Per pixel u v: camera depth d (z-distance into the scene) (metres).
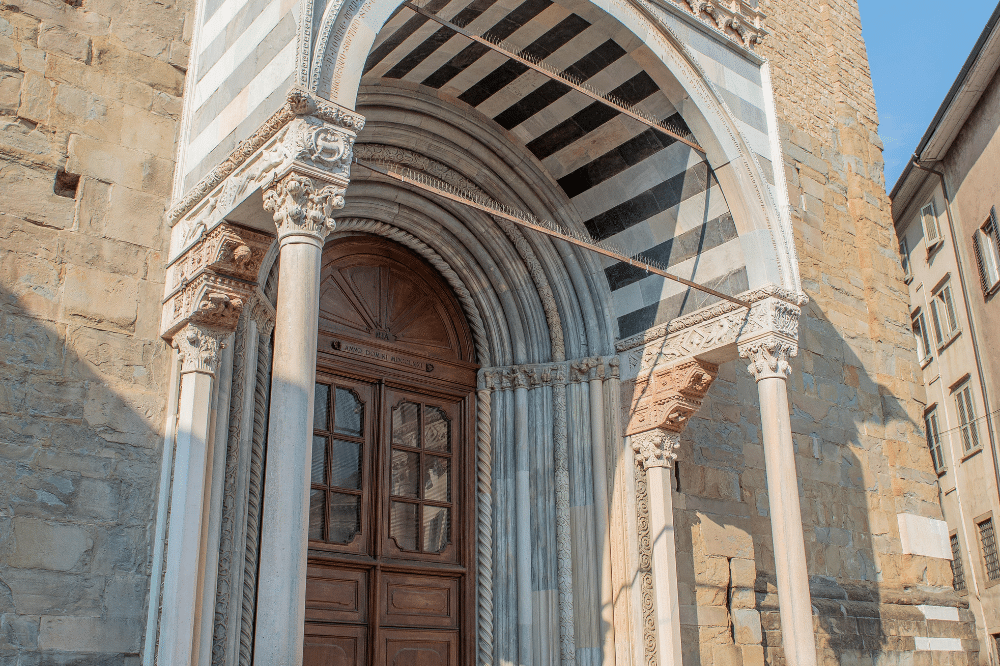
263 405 9.03
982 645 22.62
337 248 10.97
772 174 10.44
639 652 10.17
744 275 10.09
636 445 10.90
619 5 9.55
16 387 7.71
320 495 10.23
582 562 10.66
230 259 8.09
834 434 14.32
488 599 10.85
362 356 10.86
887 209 16.86
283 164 7.24
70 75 8.62
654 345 10.98
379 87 10.38
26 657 7.20
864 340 15.48
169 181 8.95
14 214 8.03
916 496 15.12
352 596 10.16
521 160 11.41
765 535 12.77
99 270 8.33
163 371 8.43
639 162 10.83
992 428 21.53
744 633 11.88
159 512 7.93
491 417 11.52
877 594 13.88
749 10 10.96
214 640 7.90
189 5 9.54
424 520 10.99
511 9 9.45
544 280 11.57
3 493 7.45
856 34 18.03
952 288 23.33
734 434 12.89
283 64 7.60
